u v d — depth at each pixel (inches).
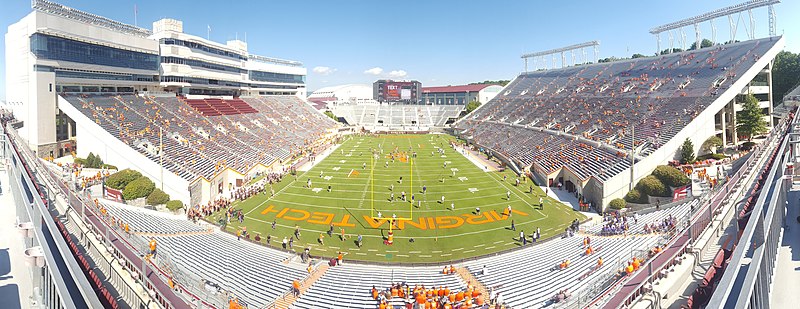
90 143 2075.5
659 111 2600.9
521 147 3115.2
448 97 7190.0
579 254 1201.4
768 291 743.7
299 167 2795.3
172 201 1742.1
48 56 2118.6
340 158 3184.1
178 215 1695.4
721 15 3134.8
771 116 2628.0
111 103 2485.2
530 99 4453.7
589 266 1047.0
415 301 911.7
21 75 2206.0
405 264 1237.1
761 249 708.0
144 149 2053.4
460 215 1743.4
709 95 2452.0
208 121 2997.0
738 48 2940.5
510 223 1644.9
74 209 992.9
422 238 1486.2
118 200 1694.1
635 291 698.8
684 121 2240.4
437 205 1883.6
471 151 3587.6
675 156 2043.6
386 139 4596.5
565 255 1222.3
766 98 2881.4
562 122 3284.9
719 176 1718.8
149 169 1898.4
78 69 2309.3
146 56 2839.6
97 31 2409.0
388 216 1727.4
